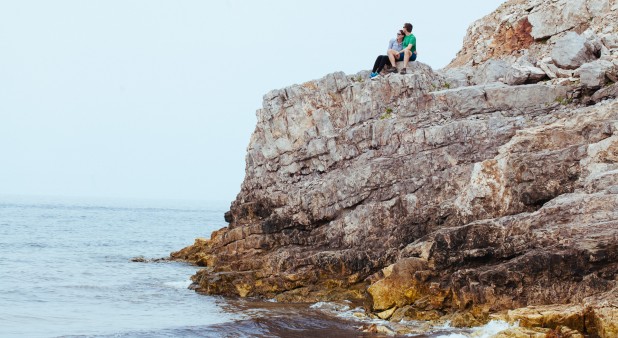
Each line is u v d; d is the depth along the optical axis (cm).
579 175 2042
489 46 3247
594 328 1648
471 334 1717
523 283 1827
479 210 2209
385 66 2970
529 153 2147
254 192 3198
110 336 1945
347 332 1942
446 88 2778
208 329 2027
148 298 2684
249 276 2639
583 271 1761
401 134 2561
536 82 2602
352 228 2545
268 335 1956
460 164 2427
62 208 17800
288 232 2817
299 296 2466
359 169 2575
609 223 1773
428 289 2053
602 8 2906
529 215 1928
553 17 3020
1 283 3102
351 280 2430
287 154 2930
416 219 2395
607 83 2408
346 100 2812
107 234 7494
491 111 2509
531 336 1598
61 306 2512
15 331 2031
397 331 1867
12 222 9194
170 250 5631
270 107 2988
